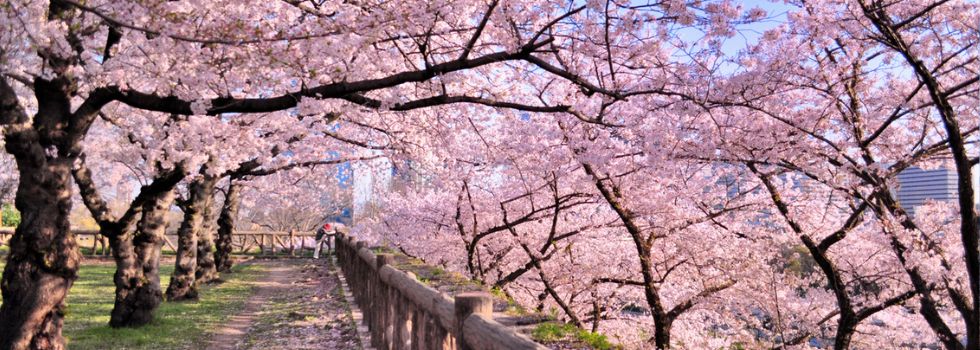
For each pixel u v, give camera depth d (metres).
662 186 9.89
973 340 7.30
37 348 6.05
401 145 11.10
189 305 12.14
